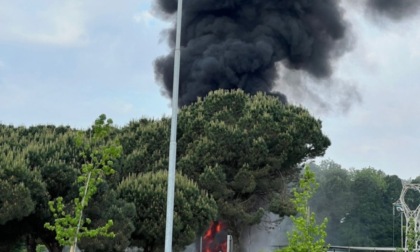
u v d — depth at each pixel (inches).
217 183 2137.1
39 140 1817.2
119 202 1642.5
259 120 2297.0
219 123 2261.3
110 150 917.2
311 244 1026.7
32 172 1493.6
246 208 2298.2
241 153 2226.9
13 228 1579.7
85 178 904.9
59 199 905.5
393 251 3550.7
